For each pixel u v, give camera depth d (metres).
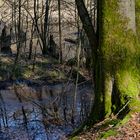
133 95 9.83
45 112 15.88
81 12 10.76
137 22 10.19
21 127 14.84
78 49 17.56
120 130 9.02
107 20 9.94
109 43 9.96
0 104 18.05
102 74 10.10
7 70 25.92
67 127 14.52
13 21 34.41
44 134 14.01
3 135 14.09
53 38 33.25
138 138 8.60
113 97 10.05
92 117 10.29
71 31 33.81
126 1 9.89
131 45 9.98
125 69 9.95
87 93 19.84
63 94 17.22
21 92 22.94
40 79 25.52
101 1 10.05
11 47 31.48
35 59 28.66
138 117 9.24
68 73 25.45
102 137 9.00
